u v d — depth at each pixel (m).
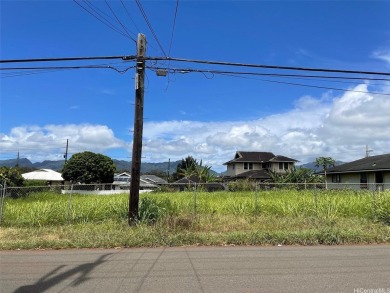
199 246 10.28
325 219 14.53
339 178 42.62
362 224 13.77
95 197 20.55
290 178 41.34
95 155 59.41
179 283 6.54
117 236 11.13
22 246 10.16
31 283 6.63
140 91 13.94
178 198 19.58
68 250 9.84
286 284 6.43
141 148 13.97
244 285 6.39
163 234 11.30
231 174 65.19
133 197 13.70
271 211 16.56
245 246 10.26
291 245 10.41
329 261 8.27
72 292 6.07
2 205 14.83
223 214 15.95
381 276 6.94
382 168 32.66
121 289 6.21
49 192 25.42
